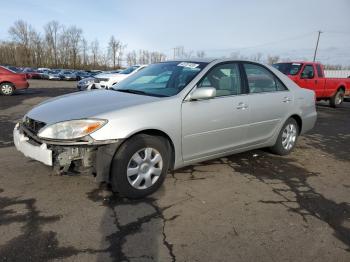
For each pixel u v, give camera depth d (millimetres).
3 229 2928
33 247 2684
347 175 4734
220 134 4312
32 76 42406
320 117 10688
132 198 3607
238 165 4895
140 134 3586
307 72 12047
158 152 3703
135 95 4016
